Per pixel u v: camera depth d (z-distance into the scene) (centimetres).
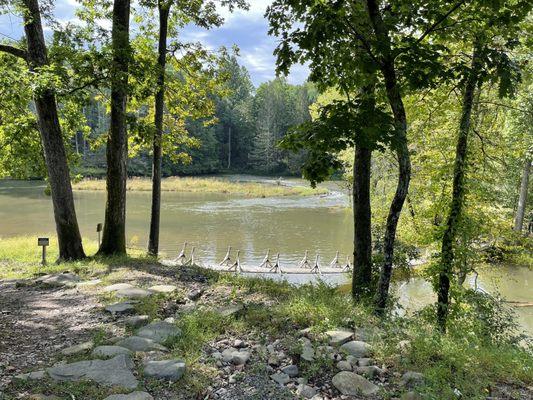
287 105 8650
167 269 973
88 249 1619
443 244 957
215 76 1409
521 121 1183
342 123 554
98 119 7175
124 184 1188
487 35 676
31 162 1433
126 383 412
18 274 986
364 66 579
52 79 954
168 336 535
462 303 963
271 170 7981
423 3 579
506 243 1642
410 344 506
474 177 1036
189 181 5788
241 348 512
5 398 374
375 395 409
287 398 404
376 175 1702
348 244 2389
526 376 453
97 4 1275
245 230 2747
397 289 1529
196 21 1284
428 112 1067
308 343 517
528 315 1318
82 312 654
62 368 438
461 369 446
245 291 777
